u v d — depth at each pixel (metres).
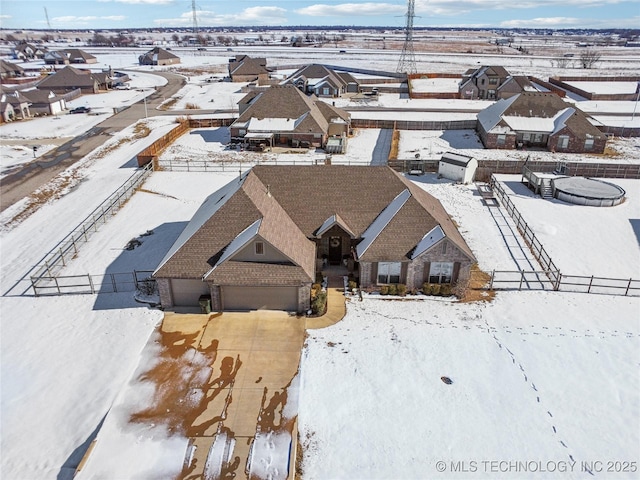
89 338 27.02
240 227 29.59
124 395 22.83
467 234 39.69
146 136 72.00
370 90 113.38
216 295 28.77
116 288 31.92
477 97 103.31
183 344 26.36
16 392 23.22
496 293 31.34
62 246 38.19
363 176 33.59
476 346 26.28
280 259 28.41
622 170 52.78
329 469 19.17
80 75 111.12
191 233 30.52
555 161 57.56
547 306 30.03
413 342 26.53
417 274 30.67
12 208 46.03
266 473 18.84
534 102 66.62
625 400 22.73
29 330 27.78
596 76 134.50
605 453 19.92
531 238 38.53
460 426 21.19
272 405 22.25
